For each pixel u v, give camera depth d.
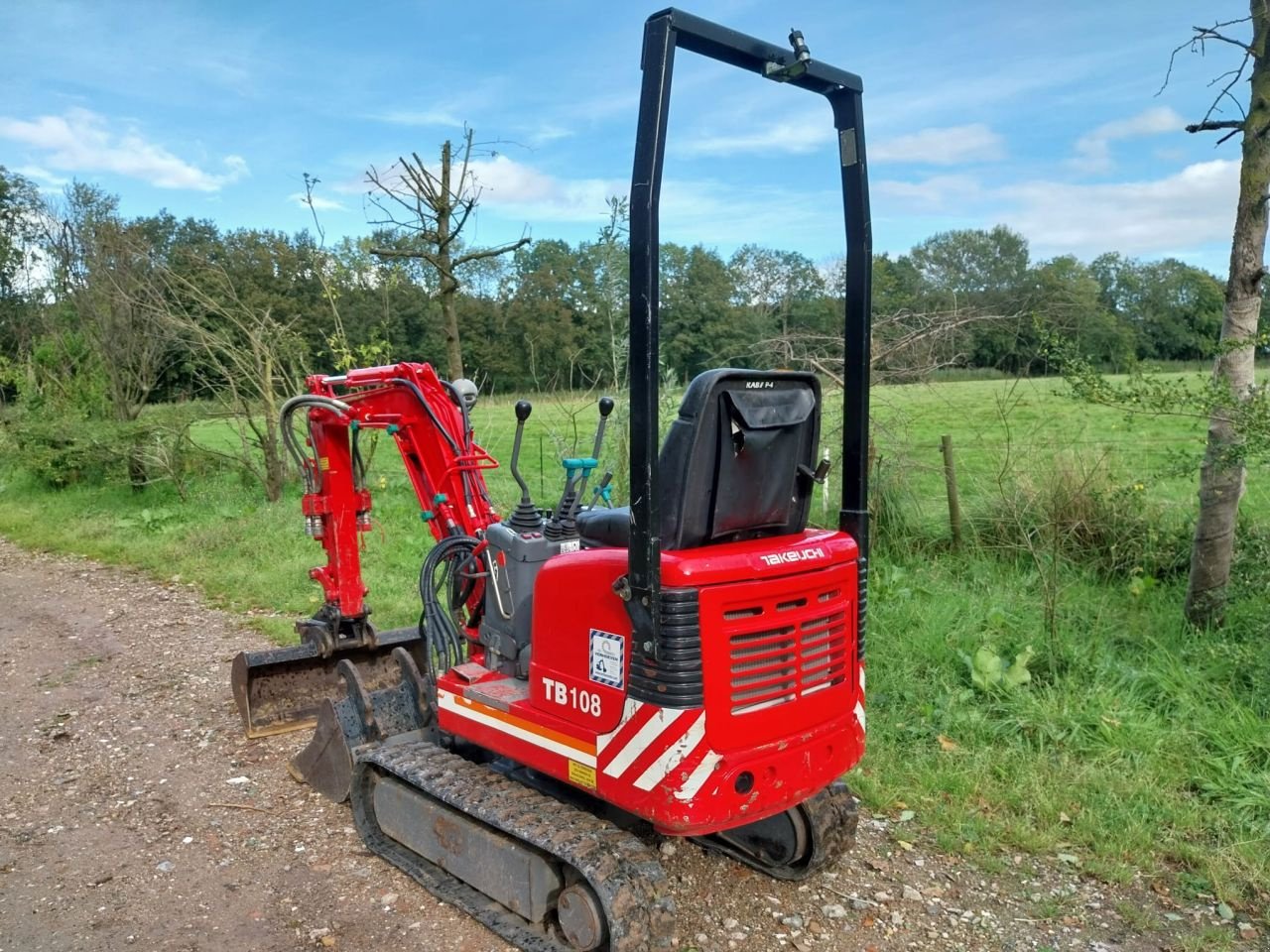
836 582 3.47
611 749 3.28
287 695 5.91
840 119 3.58
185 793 5.03
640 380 2.97
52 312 18.72
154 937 3.72
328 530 5.81
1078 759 5.02
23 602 9.39
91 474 16.14
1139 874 4.10
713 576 3.09
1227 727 5.02
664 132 2.92
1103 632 6.37
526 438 15.62
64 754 5.61
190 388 16.66
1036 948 3.62
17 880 4.18
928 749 5.20
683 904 3.91
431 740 4.68
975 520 8.50
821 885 4.05
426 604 4.62
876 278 12.83
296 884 4.12
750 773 3.21
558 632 3.52
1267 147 5.89
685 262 15.02
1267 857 4.08
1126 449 9.74
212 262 17.06
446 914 3.86
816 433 3.61
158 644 7.82
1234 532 6.68
